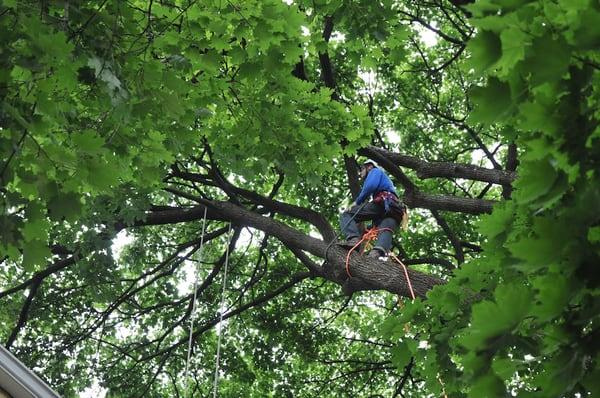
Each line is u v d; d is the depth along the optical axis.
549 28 3.48
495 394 3.74
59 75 5.61
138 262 15.41
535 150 3.47
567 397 3.97
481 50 3.48
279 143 9.16
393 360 6.37
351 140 9.73
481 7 3.48
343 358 17.48
